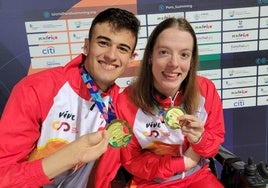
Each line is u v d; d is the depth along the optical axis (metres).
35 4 1.68
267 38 1.88
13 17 1.69
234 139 2.08
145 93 1.46
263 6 1.81
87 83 1.28
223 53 1.88
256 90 1.98
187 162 1.45
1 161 1.13
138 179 1.53
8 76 1.79
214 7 1.79
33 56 1.77
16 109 1.17
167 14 1.77
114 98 1.42
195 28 1.81
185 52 1.38
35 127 1.21
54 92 1.24
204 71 1.89
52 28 1.73
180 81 1.41
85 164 1.33
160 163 1.44
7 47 1.74
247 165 1.42
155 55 1.41
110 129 1.26
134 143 1.48
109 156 1.38
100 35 1.20
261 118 2.06
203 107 1.51
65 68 1.29
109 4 1.73
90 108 1.30
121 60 1.23
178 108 1.41
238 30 1.84
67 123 1.27
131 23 1.23
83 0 1.71
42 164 1.05
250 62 1.92
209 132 1.51
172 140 1.49
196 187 1.48
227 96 1.97
